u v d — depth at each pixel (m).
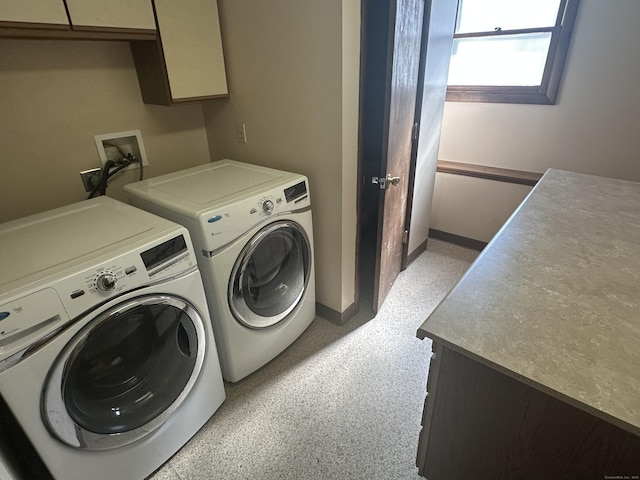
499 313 0.91
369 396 1.76
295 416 1.67
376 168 2.22
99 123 1.84
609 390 0.70
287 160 1.98
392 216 2.13
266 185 1.67
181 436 1.50
